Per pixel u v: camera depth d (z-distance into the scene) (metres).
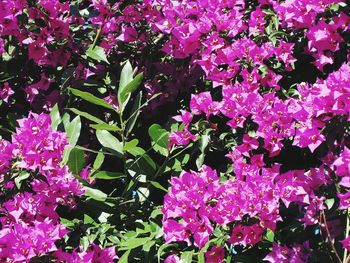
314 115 0.96
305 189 0.96
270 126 1.03
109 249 0.97
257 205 0.94
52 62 1.22
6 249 0.90
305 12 1.08
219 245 0.96
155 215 1.01
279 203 1.03
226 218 0.94
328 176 0.97
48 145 0.97
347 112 0.95
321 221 0.96
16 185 0.98
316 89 0.99
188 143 1.09
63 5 1.21
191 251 0.97
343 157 0.92
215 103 1.08
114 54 1.27
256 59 1.09
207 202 0.97
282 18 1.12
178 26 1.15
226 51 1.10
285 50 1.10
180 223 0.96
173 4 1.18
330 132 0.97
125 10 1.24
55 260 0.93
